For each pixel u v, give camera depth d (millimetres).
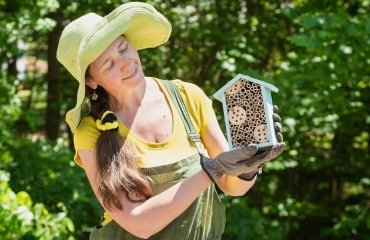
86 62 2033
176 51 8180
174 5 7758
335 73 6211
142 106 2168
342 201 9625
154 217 1944
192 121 2217
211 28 7938
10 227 4316
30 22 6379
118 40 2090
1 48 6605
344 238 8547
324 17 5926
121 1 6855
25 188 6395
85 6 7055
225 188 2193
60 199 6402
